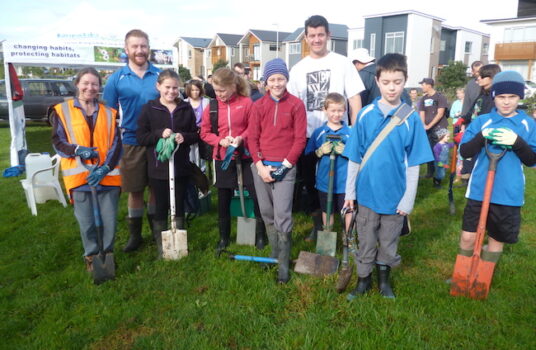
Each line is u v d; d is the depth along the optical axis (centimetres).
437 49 3619
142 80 388
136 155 392
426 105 679
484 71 487
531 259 378
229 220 407
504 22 3125
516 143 276
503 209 298
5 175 742
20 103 848
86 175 328
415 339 265
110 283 340
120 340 273
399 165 284
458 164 685
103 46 916
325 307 301
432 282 334
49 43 847
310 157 415
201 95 620
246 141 375
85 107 331
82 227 339
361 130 295
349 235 320
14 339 275
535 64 3030
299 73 399
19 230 473
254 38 5109
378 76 284
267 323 284
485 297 303
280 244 337
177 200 394
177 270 362
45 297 324
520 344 258
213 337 270
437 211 527
